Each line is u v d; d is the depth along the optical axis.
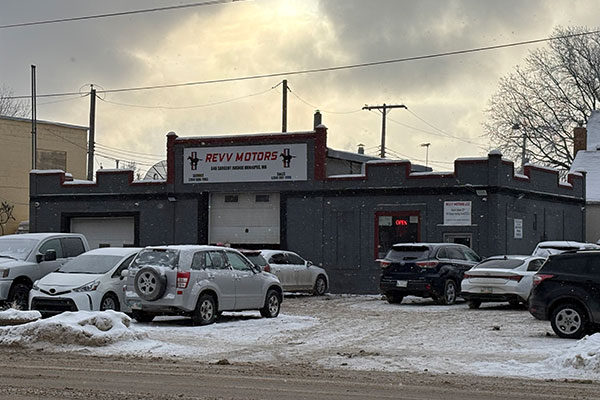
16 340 14.97
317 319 20.77
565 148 57.06
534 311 16.97
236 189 34.34
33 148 45.12
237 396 10.10
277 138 33.84
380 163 32.38
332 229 32.91
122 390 10.46
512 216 31.97
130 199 36.19
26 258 22.33
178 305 18.23
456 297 26.34
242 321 19.92
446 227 31.33
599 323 16.22
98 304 19.27
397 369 13.02
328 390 10.73
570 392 10.84
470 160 31.14
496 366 13.22
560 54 57.75
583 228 38.41
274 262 29.00
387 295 26.50
